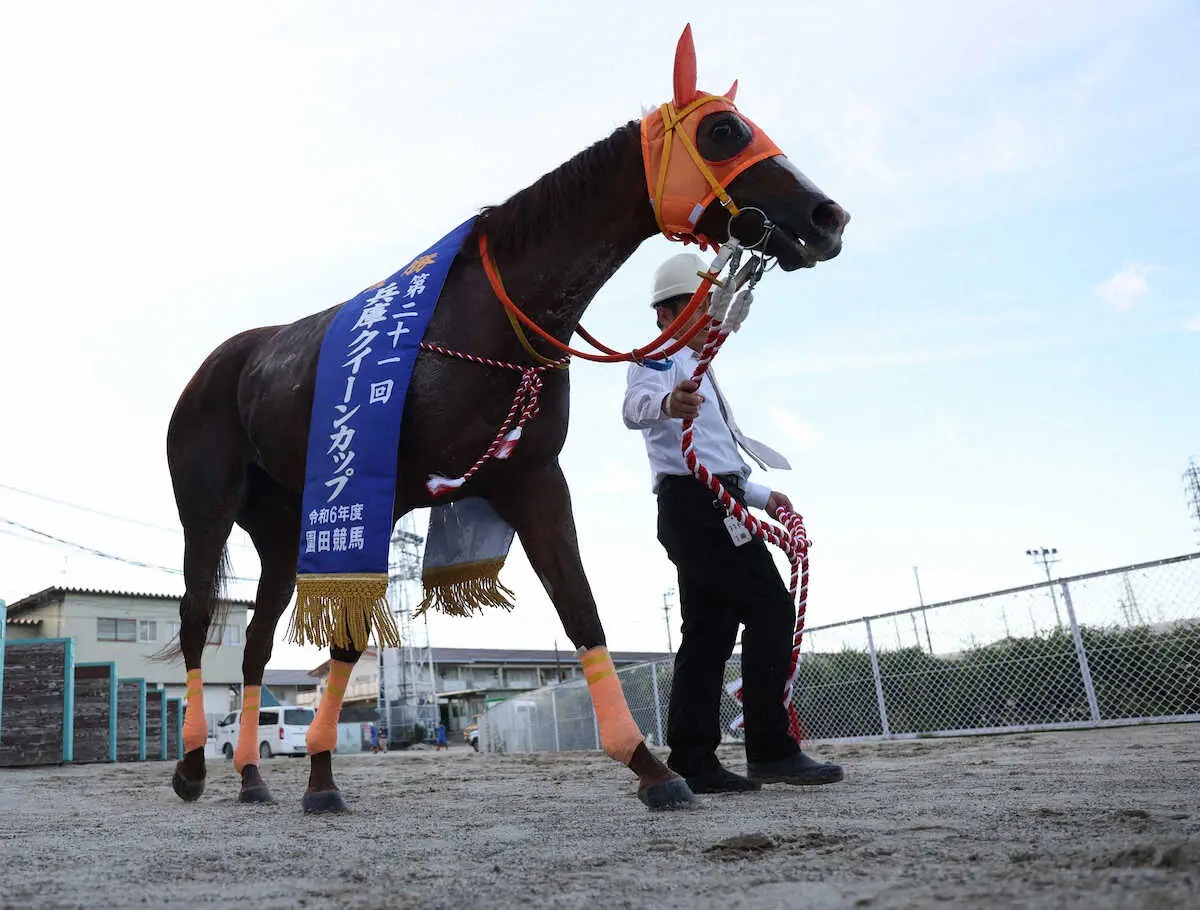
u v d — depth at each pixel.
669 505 3.42
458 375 2.82
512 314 2.80
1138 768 3.34
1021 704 8.25
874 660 9.38
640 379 3.25
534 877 1.57
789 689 3.42
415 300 2.92
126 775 8.65
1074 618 7.92
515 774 5.91
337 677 3.12
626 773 5.48
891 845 1.69
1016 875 1.30
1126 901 1.06
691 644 3.44
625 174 2.87
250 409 3.52
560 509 2.93
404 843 2.14
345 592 2.70
